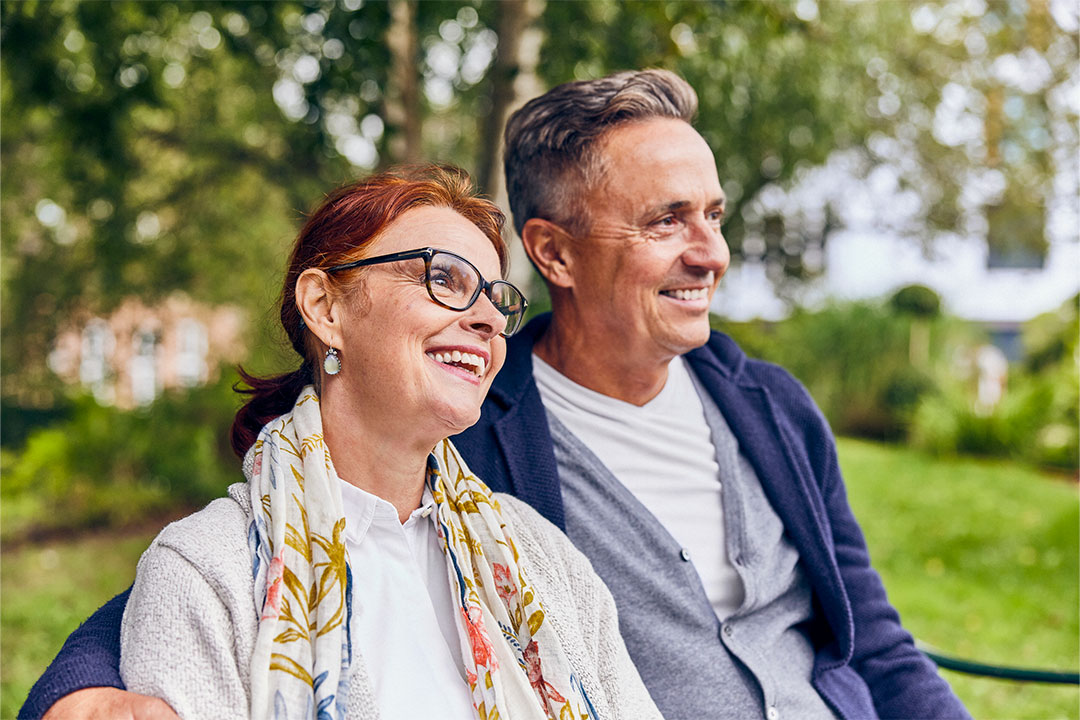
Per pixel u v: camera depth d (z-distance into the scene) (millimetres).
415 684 1411
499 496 1760
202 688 1219
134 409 10492
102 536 9398
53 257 11430
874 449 13000
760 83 7359
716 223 2070
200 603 1261
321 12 6094
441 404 1415
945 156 11031
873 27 8273
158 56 7422
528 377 2096
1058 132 10086
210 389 10562
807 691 2004
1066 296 13289
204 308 12312
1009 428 11961
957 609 6422
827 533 2137
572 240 2045
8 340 12148
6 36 6145
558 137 2021
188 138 8859
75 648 1310
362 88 6469
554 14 5832
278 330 1621
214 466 10320
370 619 1442
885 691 2148
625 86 2012
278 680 1256
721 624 1980
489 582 1541
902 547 7996
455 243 1469
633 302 1991
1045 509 9148
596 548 1975
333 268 1441
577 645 1599
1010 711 4730
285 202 9625
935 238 12141
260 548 1333
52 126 7852
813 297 14156
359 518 1474
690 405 2168
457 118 9852
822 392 13898
